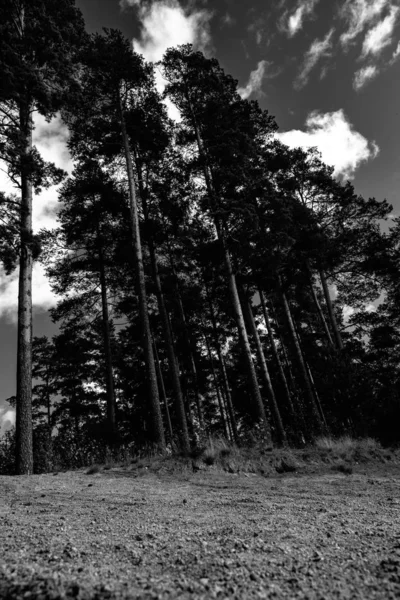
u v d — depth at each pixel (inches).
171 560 76.4
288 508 165.2
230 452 366.3
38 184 450.3
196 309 889.5
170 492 225.3
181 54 658.8
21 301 400.2
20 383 375.6
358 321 861.2
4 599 53.0
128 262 676.7
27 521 132.8
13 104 474.6
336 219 780.6
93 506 172.9
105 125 600.4
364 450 390.3
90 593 54.9
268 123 693.3
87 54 569.0
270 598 55.0
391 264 746.2
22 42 483.2
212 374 1069.8
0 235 389.4
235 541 94.5
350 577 64.1
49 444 411.2
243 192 647.1
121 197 645.3
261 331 1070.4
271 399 649.6
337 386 538.0
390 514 144.3
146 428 828.6
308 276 762.8
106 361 653.9
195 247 654.5
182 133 664.4
